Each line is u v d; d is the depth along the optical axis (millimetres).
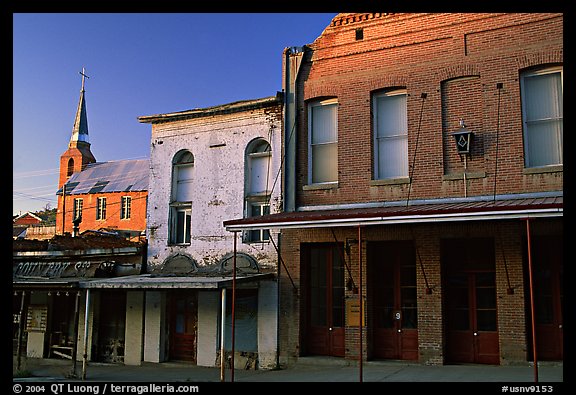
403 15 15945
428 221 11406
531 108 14312
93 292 19609
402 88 15891
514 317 13492
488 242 14461
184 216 18844
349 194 15906
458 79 15039
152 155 19484
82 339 19656
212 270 17578
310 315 16250
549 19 14094
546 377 11797
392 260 15523
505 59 14461
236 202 17641
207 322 17375
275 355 16031
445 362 14195
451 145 14875
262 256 16781
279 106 17375
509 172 14055
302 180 16703
